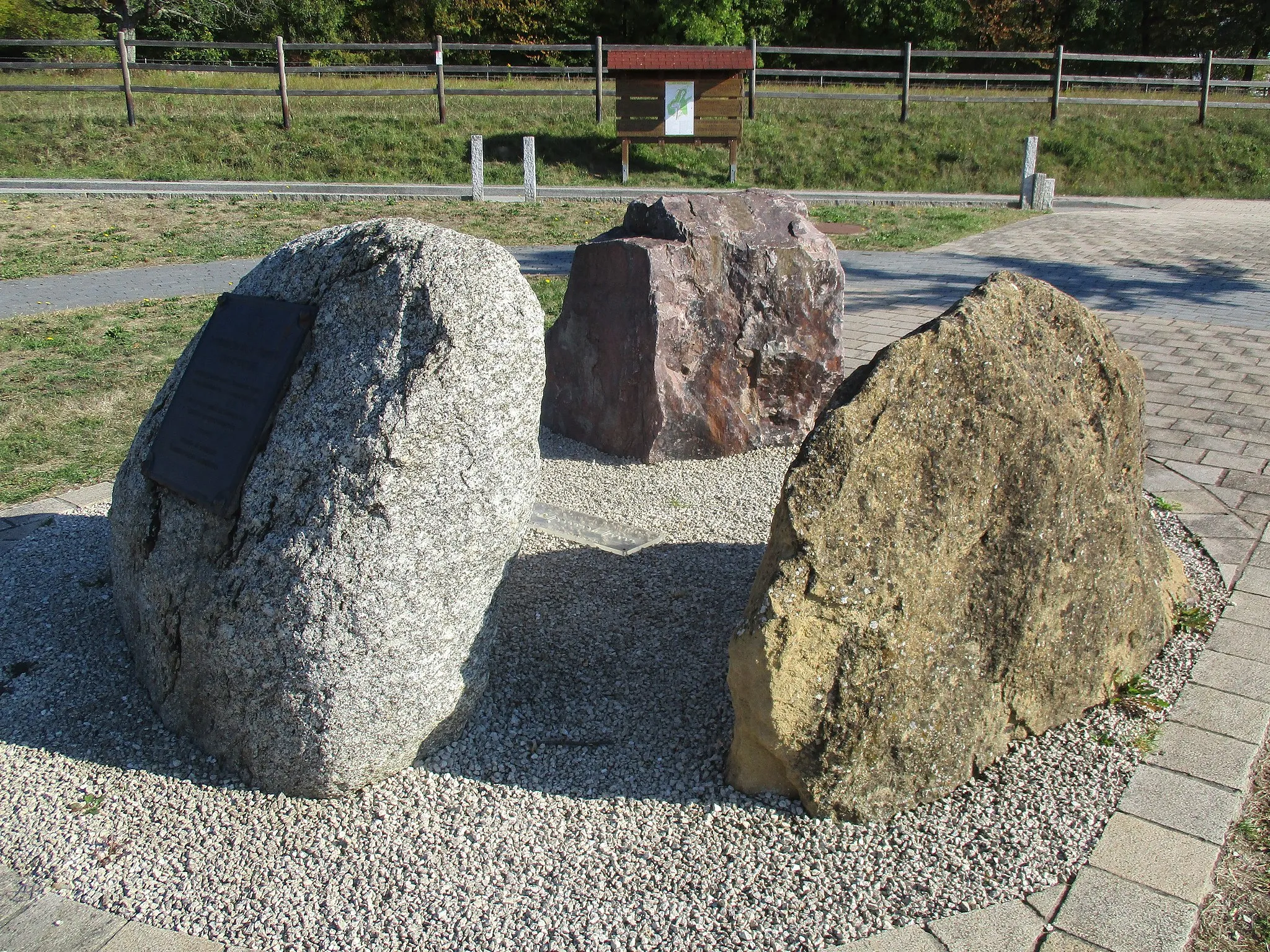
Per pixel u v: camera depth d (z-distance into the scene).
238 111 19.81
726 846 3.19
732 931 2.90
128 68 18.91
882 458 3.23
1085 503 3.67
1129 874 3.07
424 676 3.37
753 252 6.35
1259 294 10.73
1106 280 11.47
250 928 2.93
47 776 3.48
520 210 15.00
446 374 3.24
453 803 3.37
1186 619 4.41
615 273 6.36
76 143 17.77
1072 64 34.06
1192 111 21.80
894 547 3.24
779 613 3.12
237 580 3.35
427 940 2.88
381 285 3.38
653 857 3.16
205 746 3.58
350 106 20.75
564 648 4.23
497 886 3.06
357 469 3.20
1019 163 19.58
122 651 4.11
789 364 6.59
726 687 3.96
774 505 5.79
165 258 12.19
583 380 6.74
